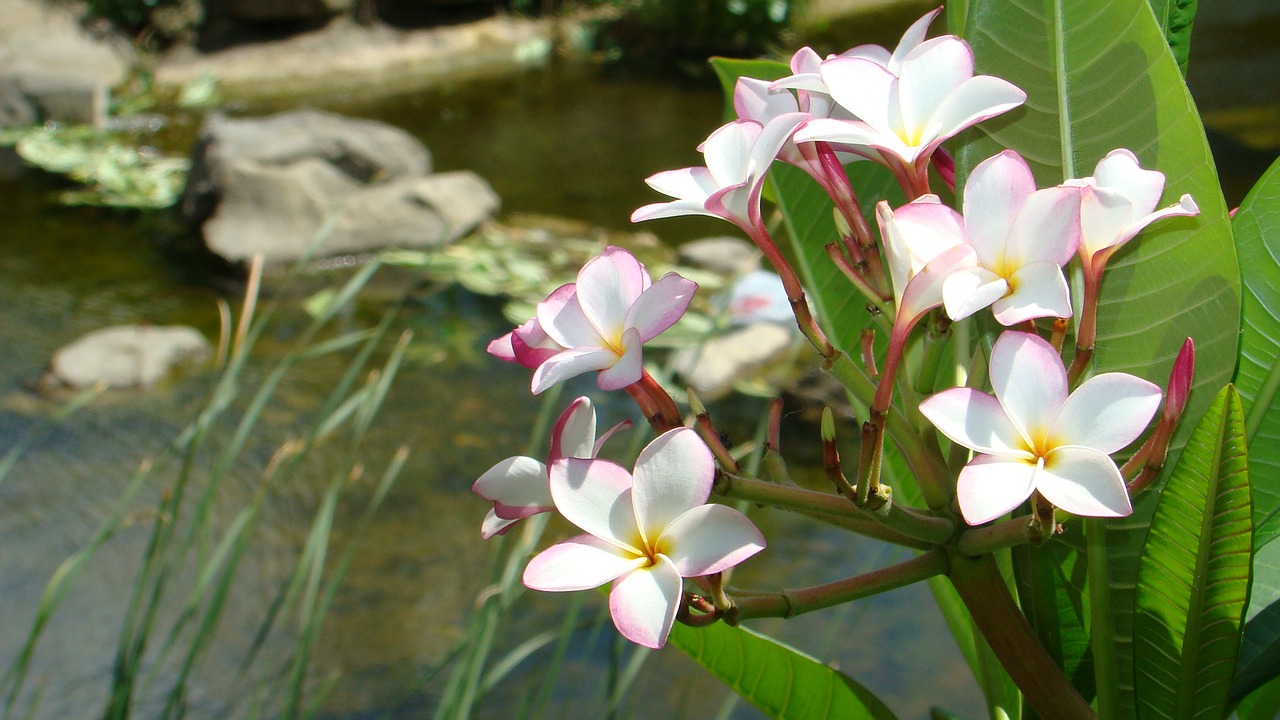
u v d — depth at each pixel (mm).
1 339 3543
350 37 7434
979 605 661
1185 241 680
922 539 639
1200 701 674
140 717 1992
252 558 2480
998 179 624
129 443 2957
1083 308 651
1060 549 723
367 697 2055
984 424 611
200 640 1417
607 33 7812
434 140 5984
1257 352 721
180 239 4449
